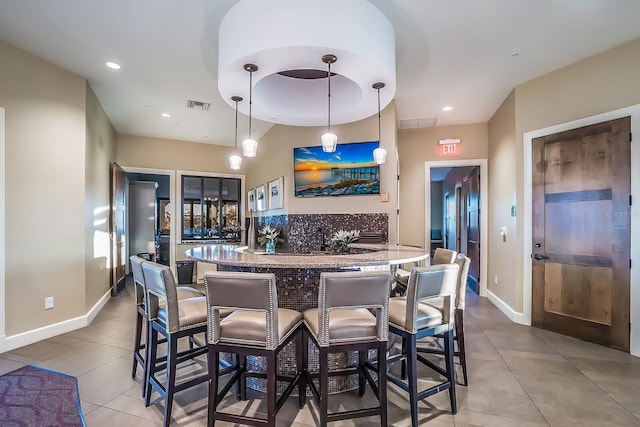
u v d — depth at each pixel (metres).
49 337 3.30
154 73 3.58
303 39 2.12
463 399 2.25
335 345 1.80
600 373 2.61
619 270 3.05
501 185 4.52
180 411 2.11
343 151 4.50
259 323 1.79
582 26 2.74
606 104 3.13
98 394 2.28
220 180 6.98
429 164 5.46
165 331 2.00
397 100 4.34
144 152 6.13
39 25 2.73
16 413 2.05
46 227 3.31
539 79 3.68
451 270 2.06
